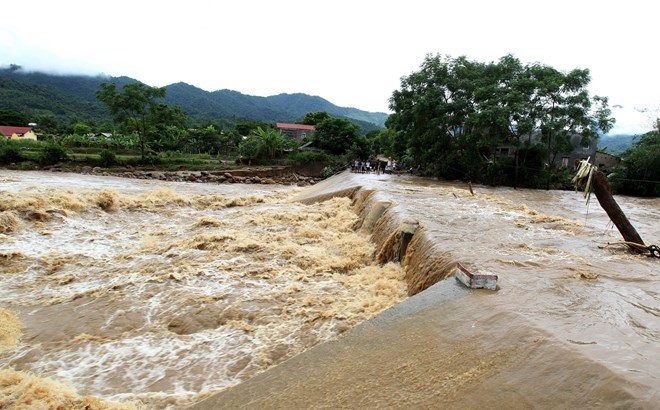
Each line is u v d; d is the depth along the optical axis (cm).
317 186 3094
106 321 798
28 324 790
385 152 4794
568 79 2873
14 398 553
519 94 2880
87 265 1110
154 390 594
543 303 598
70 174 3494
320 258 1152
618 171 2995
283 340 728
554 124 2836
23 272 1051
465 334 520
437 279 825
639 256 905
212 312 830
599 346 462
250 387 497
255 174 4169
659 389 365
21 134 6166
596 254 912
